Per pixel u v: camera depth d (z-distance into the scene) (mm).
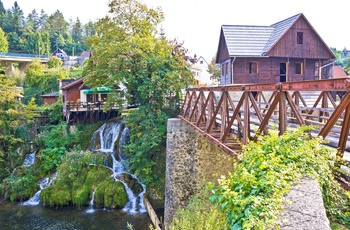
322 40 18469
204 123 9883
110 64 15180
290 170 3125
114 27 17078
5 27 62781
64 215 12625
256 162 3457
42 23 90875
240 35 19094
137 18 17594
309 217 2438
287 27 18062
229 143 6465
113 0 17188
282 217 2488
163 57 15781
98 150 17312
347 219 3377
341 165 3744
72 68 39625
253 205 2646
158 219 11461
